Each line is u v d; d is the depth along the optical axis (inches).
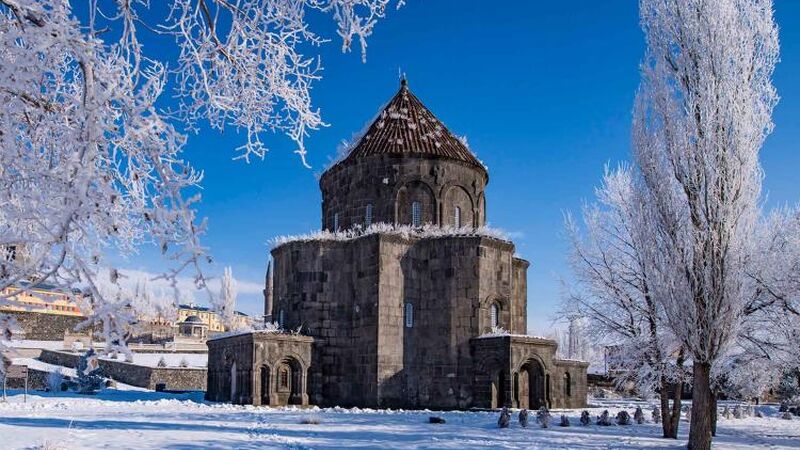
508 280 1627.7
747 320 984.3
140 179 211.0
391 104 1879.9
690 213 836.6
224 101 240.1
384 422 1139.9
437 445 829.8
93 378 1968.5
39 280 169.5
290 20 226.8
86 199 169.0
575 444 900.6
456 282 1577.3
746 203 819.4
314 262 1621.6
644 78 906.1
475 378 1523.1
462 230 1640.0
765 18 860.0
